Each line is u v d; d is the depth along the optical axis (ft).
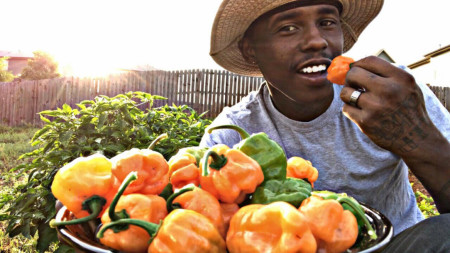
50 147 10.71
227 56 7.77
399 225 7.20
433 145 4.41
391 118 4.28
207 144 7.13
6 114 46.32
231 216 4.33
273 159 4.67
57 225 3.91
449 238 4.07
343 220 3.96
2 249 11.56
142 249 3.83
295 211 3.67
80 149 10.11
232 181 4.34
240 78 39.73
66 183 4.26
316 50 5.59
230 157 4.49
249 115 7.19
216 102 40.04
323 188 6.91
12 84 45.93
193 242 3.58
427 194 18.52
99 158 4.64
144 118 12.43
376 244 3.65
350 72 4.53
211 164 4.51
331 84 6.00
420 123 4.34
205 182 4.50
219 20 6.72
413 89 4.21
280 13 5.63
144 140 11.58
